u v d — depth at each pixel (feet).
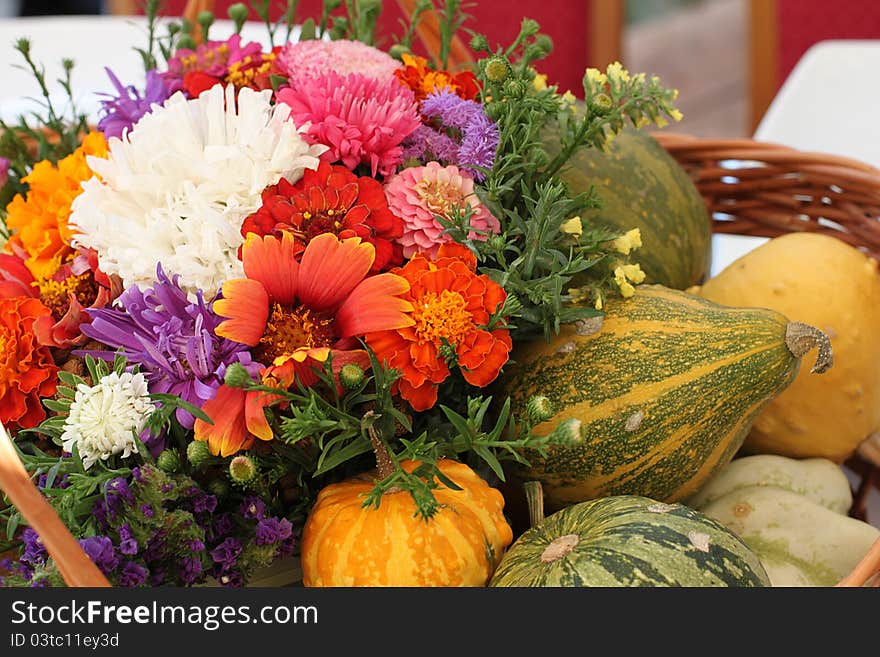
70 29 5.45
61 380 2.26
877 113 4.74
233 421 2.07
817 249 2.98
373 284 2.13
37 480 2.28
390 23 6.44
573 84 7.29
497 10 7.08
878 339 2.97
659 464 2.38
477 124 2.43
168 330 2.15
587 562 1.98
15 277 2.57
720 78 10.30
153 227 2.24
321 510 2.17
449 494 2.18
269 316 2.20
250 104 2.38
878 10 6.66
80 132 3.36
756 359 2.33
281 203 2.23
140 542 2.01
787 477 2.83
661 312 2.43
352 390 2.12
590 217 2.86
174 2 5.74
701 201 3.19
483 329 2.17
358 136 2.39
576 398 2.39
